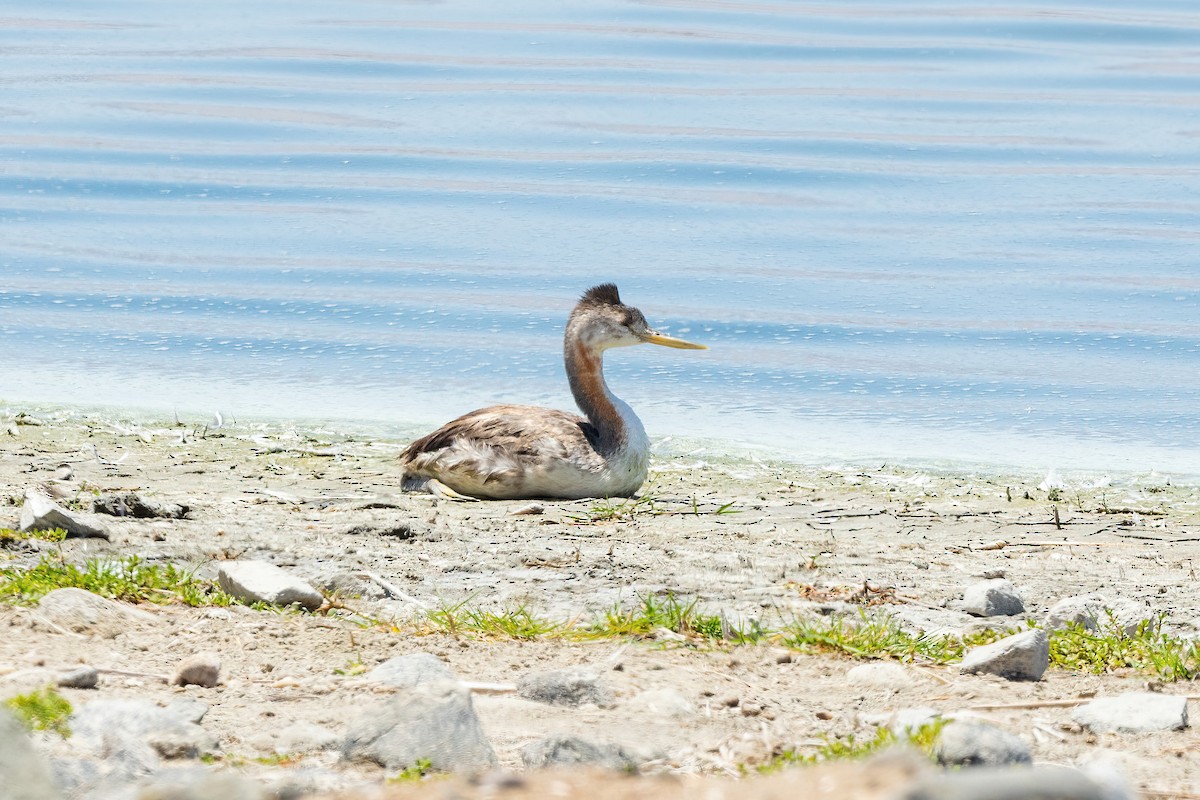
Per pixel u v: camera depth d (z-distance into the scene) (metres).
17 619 8.31
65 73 41.88
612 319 15.52
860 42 47.41
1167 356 21.33
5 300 23.06
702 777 6.53
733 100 39.00
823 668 8.73
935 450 17.39
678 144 34.34
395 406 18.98
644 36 47.78
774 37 48.00
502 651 8.66
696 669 8.44
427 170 32.09
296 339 21.70
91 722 6.49
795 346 21.75
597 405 15.42
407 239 27.16
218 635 8.50
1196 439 17.92
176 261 25.56
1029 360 21.16
